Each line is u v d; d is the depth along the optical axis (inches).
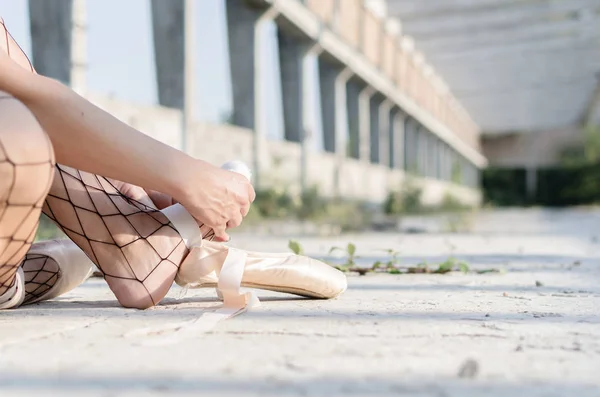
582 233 300.2
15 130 49.3
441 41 698.8
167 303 69.7
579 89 943.0
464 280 101.7
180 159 58.2
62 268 69.6
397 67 655.1
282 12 385.4
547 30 653.9
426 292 84.3
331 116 513.0
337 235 269.6
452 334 51.7
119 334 50.1
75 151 54.1
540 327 55.6
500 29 660.1
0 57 50.6
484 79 869.2
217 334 50.5
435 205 693.9
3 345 45.7
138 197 66.1
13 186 49.6
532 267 128.0
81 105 53.2
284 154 420.2
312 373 38.6
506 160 1346.0
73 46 229.5
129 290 63.6
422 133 842.2
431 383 36.8
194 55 310.5
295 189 432.5
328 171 499.5
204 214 60.1
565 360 42.9
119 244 63.1
